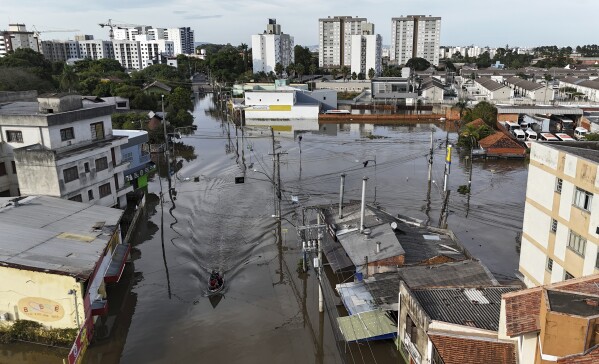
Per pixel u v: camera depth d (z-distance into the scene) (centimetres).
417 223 4725
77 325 3131
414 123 12550
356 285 3525
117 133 6456
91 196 4916
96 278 3459
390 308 3198
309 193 6406
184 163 8150
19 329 3148
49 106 4869
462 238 5028
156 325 3538
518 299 2195
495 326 2488
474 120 10406
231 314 3672
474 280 3281
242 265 4462
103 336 3403
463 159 8312
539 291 2192
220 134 10788
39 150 4350
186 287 4084
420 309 2644
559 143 3469
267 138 10281
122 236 4956
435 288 2916
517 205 6031
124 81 15575
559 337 1808
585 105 12350
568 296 1961
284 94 13200
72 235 3650
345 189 6581
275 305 3797
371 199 6159
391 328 3105
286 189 6588
